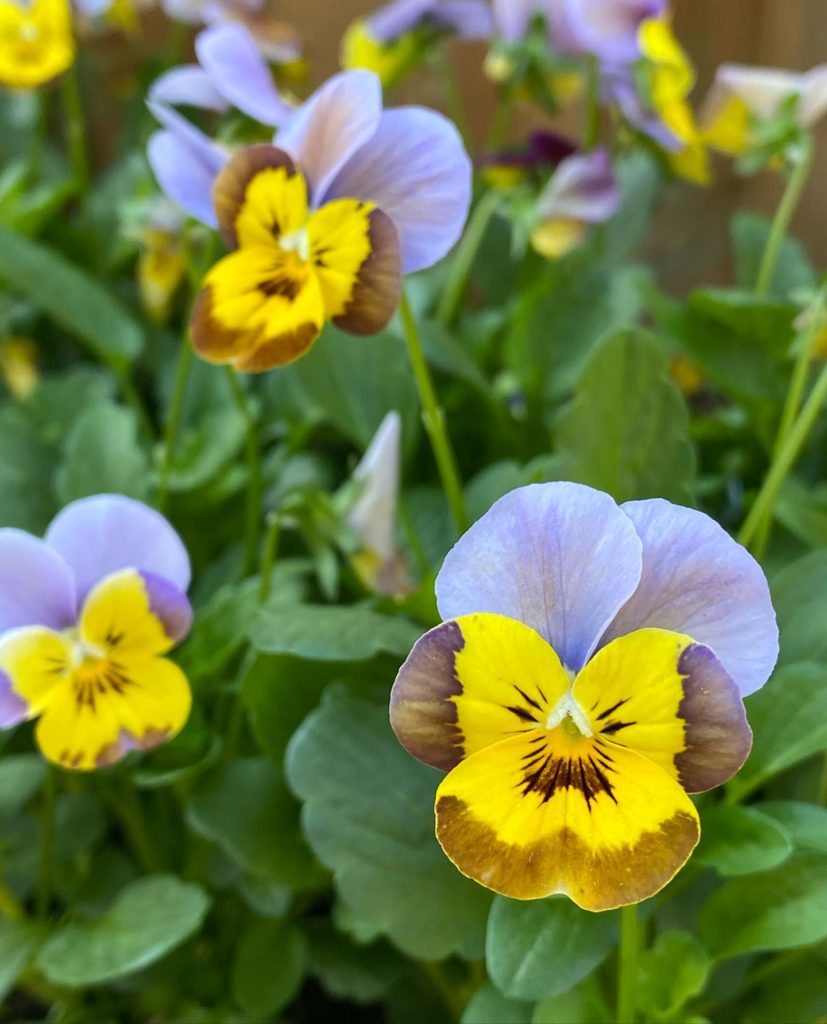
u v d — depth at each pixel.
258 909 0.25
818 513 0.26
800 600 0.23
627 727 0.19
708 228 0.48
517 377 0.34
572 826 0.19
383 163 0.22
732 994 0.23
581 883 0.18
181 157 0.25
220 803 0.24
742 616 0.19
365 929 0.23
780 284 0.36
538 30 0.34
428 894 0.22
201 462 0.32
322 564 0.26
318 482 0.33
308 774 0.22
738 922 0.21
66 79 0.42
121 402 0.41
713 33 0.44
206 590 0.31
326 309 0.22
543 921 0.20
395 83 0.39
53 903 0.28
